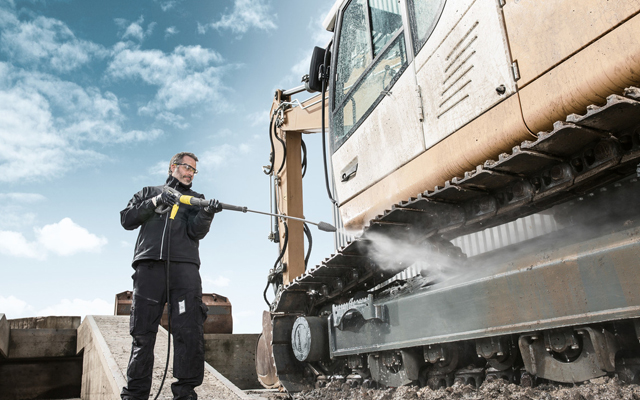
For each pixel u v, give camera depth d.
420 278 4.44
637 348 2.66
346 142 5.21
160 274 3.67
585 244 2.79
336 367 5.66
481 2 3.43
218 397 4.57
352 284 5.47
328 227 4.48
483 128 3.38
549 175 3.12
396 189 4.26
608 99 2.32
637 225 2.60
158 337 7.20
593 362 2.72
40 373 9.85
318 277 5.74
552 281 2.85
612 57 2.62
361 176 4.85
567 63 2.85
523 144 2.81
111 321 8.25
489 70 3.34
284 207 8.96
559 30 2.90
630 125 2.60
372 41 4.93
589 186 3.08
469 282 3.43
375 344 4.43
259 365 7.78
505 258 3.41
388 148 4.43
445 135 3.72
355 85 5.16
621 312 2.47
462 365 3.81
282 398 5.86
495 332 3.17
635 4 2.51
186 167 4.05
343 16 5.68
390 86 4.46
